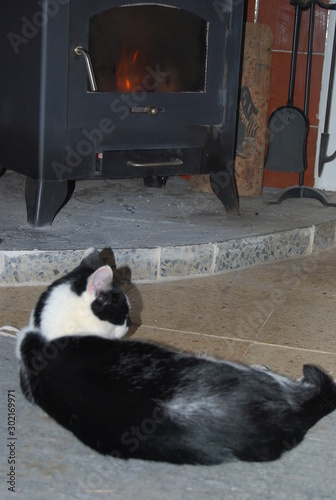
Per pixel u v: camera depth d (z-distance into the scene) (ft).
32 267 10.13
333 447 6.75
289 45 14.03
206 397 6.05
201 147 11.78
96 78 10.77
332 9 12.97
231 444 5.96
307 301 10.16
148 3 10.64
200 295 10.18
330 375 8.04
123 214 12.17
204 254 10.83
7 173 14.43
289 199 13.92
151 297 10.02
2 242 10.35
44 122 10.41
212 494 6.06
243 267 11.32
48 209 11.02
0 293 9.90
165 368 6.41
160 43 11.12
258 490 6.12
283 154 13.73
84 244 10.48
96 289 7.29
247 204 13.43
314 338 9.02
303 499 6.04
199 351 8.49
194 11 11.11
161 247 10.55
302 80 14.21
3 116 11.35
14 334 8.68
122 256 10.36
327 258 12.04
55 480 6.16
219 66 11.58
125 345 6.90
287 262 11.72
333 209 13.32
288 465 6.46
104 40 10.64
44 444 6.64
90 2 10.23
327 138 14.05
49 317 7.16
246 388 6.23
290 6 13.80
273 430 6.13
